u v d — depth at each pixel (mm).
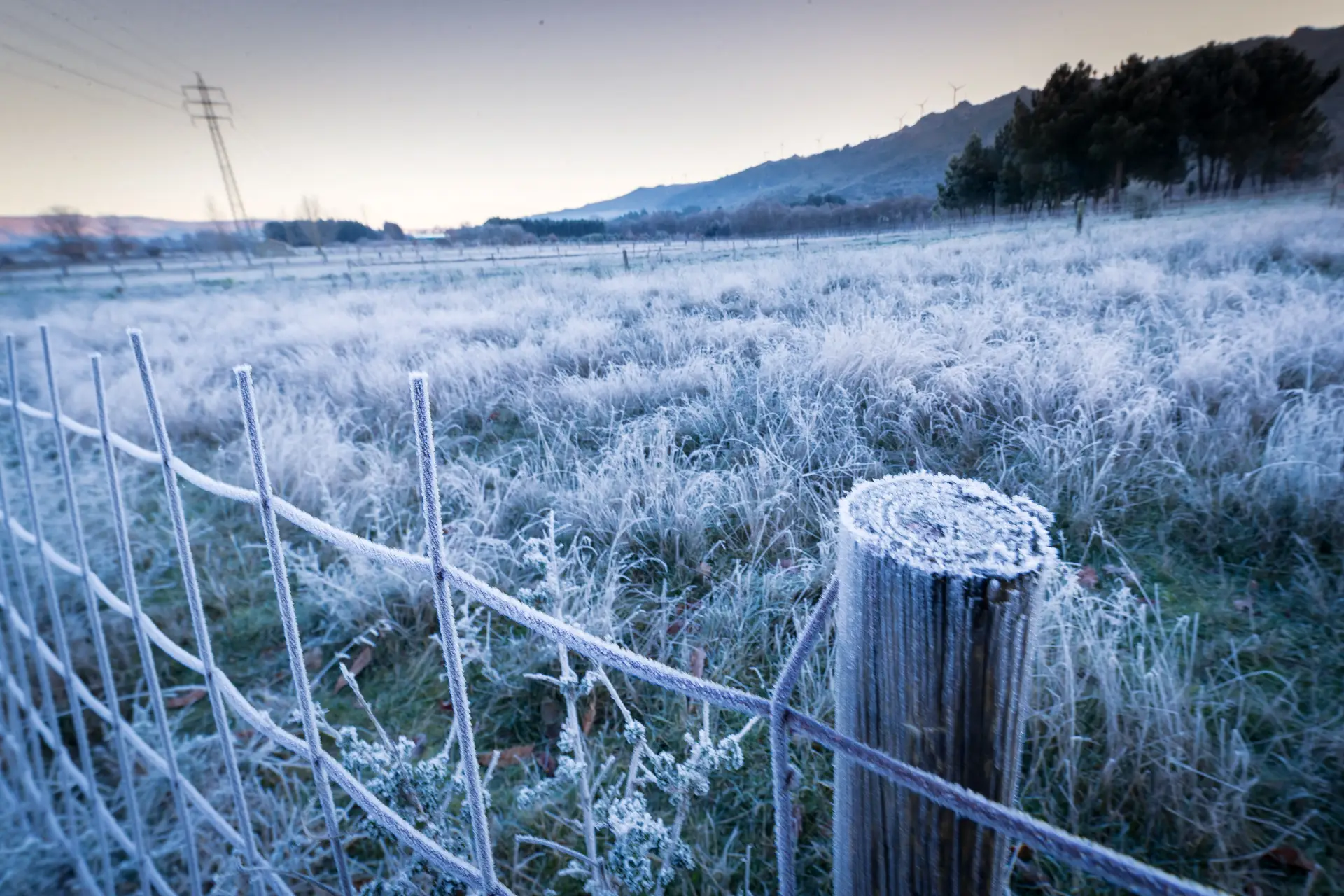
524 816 1917
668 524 3248
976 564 765
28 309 16812
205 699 2557
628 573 3086
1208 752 1807
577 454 4086
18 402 1985
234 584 3223
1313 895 1534
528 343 7113
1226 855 1606
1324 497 2824
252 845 1544
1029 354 4715
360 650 2744
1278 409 3705
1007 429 3914
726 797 1942
